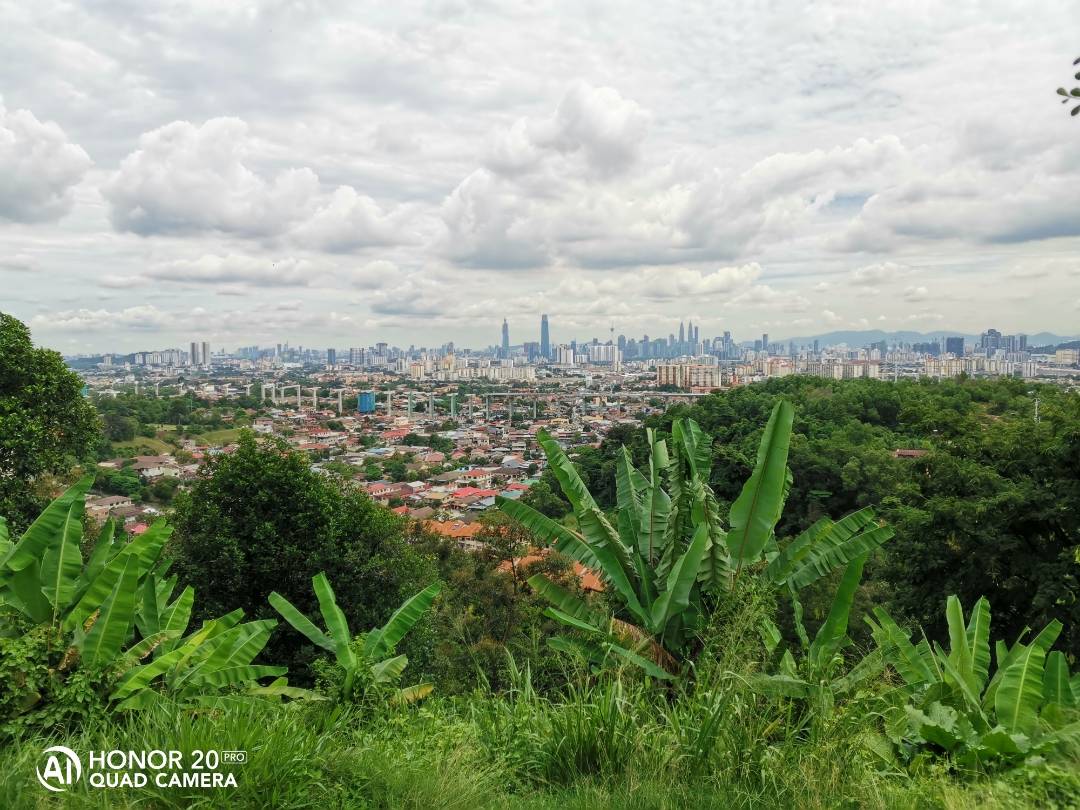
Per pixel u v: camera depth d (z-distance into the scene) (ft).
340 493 52.21
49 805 10.82
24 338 52.75
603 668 17.22
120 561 17.52
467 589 54.29
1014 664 16.42
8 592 16.70
